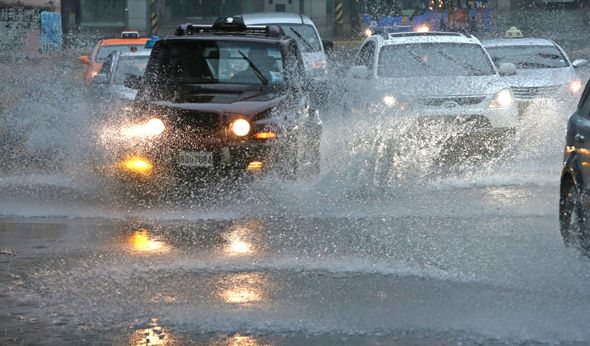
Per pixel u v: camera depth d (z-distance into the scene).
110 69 31.66
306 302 13.05
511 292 13.44
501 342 11.27
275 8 110.12
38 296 13.35
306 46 43.09
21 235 17.66
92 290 13.69
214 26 26.52
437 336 11.50
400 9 76.38
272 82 23.66
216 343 11.22
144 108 21.70
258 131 21.08
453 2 82.62
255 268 15.08
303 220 19.22
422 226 18.44
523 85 34.69
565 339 11.35
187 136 21.06
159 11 113.12
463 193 22.45
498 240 16.91
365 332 11.66
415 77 29.67
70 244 16.88
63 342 11.26
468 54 31.55
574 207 15.88
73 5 102.31
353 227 18.39
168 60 24.41
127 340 11.34
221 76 23.92
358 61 35.38
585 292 13.37
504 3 119.94
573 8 111.19
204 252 16.30
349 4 102.06
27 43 64.94
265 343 11.22
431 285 13.92
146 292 13.59
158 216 19.73
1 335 11.50
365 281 14.22
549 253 15.74
